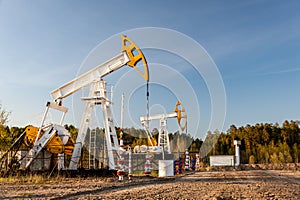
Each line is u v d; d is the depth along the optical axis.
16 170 15.55
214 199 6.77
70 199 7.16
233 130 64.19
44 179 13.61
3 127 21.89
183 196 7.55
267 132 60.62
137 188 9.77
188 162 24.39
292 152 52.91
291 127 62.75
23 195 7.95
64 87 17.31
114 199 6.98
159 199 7.01
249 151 55.69
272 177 16.33
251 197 7.50
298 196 8.02
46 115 16.77
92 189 9.18
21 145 18.02
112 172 15.46
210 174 19.05
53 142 16.42
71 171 15.10
